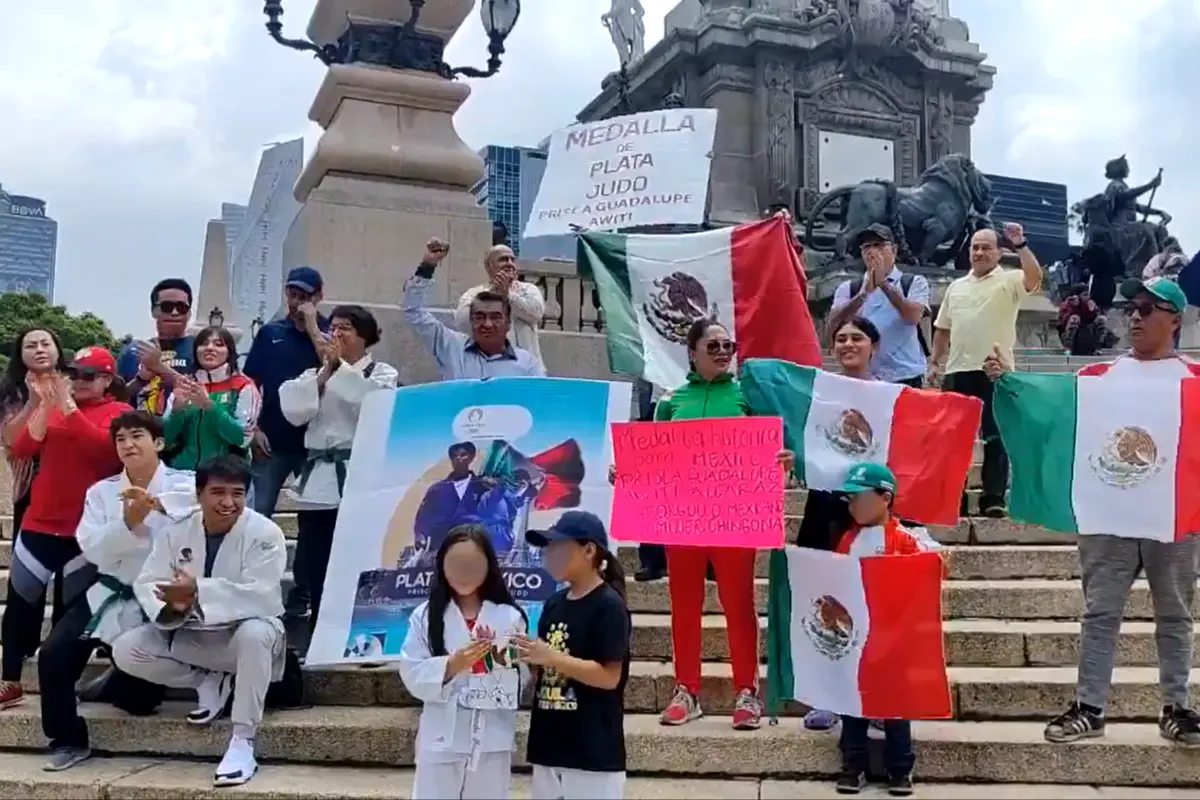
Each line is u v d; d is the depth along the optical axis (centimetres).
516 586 510
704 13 2098
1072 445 514
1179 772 478
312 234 925
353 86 974
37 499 576
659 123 770
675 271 658
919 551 480
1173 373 517
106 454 584
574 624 384
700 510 511
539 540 395
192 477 563
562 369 988
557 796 387
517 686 399
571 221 775
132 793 486
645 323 655
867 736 486
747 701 514
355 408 602
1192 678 541
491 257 720
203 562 522
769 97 2038
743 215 1969
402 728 514
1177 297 518
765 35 2022
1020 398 531
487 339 638
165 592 504
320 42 1077
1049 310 1825
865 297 711
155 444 553
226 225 1385
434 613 401
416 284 651
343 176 958
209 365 598
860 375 566
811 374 541
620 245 667
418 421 552
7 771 511
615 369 645
